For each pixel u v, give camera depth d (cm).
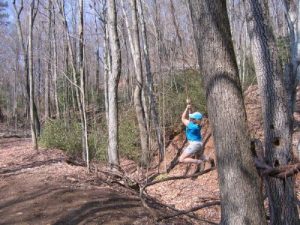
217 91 390
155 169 1277
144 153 1329
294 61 512
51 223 630
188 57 1686
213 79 391
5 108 4569
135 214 704
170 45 1739
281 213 464
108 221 652
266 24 483
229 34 396
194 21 404
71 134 1450
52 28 2167
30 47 1374
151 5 1867
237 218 384
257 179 394
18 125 3519
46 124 1509
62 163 1109
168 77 1658
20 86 3825
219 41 390
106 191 820
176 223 721
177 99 1491
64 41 1966
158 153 1356
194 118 1029
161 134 1397
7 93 4319
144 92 1448
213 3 389
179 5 1920
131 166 1336
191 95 1455
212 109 395
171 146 1381
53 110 3167
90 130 1540
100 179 937
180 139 1387
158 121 1428
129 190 902
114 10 1127
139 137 1483
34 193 762
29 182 848
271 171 398
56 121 1495
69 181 868
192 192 1017
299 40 519
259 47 485
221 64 389
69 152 1422
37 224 625
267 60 480
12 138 2236
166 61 1758
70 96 2227
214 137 399
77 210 684
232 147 386
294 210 460
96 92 2392
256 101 1414
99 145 1339
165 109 1496
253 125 1227
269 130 479
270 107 478
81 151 1433
